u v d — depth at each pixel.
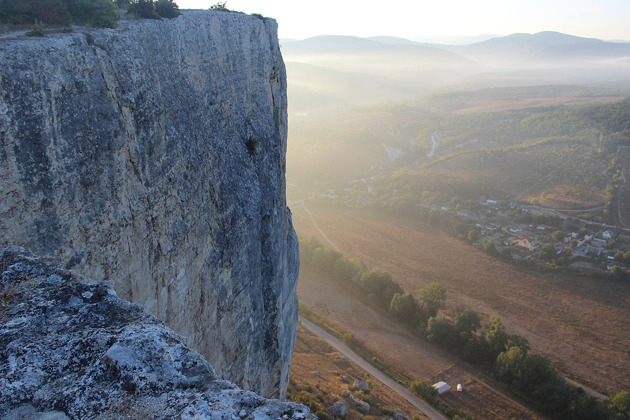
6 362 7.18
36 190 11.91
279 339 29.28
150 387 6.93
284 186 33.38
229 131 24.58
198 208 20.05
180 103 19.56
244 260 24.23
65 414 6.50
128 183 15.43
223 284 22.22
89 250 13.54
